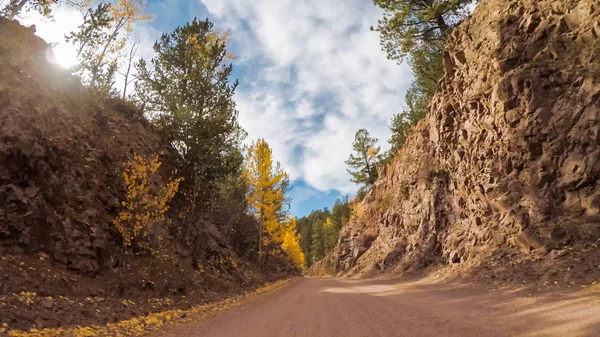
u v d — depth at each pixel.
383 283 24.55
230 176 30.47
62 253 10.49
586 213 13.53
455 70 26.62
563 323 6.16
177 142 20.33
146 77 20.38
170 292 13.80
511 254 15.73
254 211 34.06
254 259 35.28
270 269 40.75
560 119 15.56
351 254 53.72
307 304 12.60
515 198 17.36
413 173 34.28
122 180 14.96
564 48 16.02
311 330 7.22
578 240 12.92
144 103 21.50
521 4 19.80
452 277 18.02
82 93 17.02
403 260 30.95
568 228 13.62
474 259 18.31
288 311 10.77
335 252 66.06
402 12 28.50
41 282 9.05
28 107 11.76
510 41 19.62
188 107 19.25
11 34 13.48
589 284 9.37
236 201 31.33
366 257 45.88
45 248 10.16
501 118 18.86
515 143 17.73
